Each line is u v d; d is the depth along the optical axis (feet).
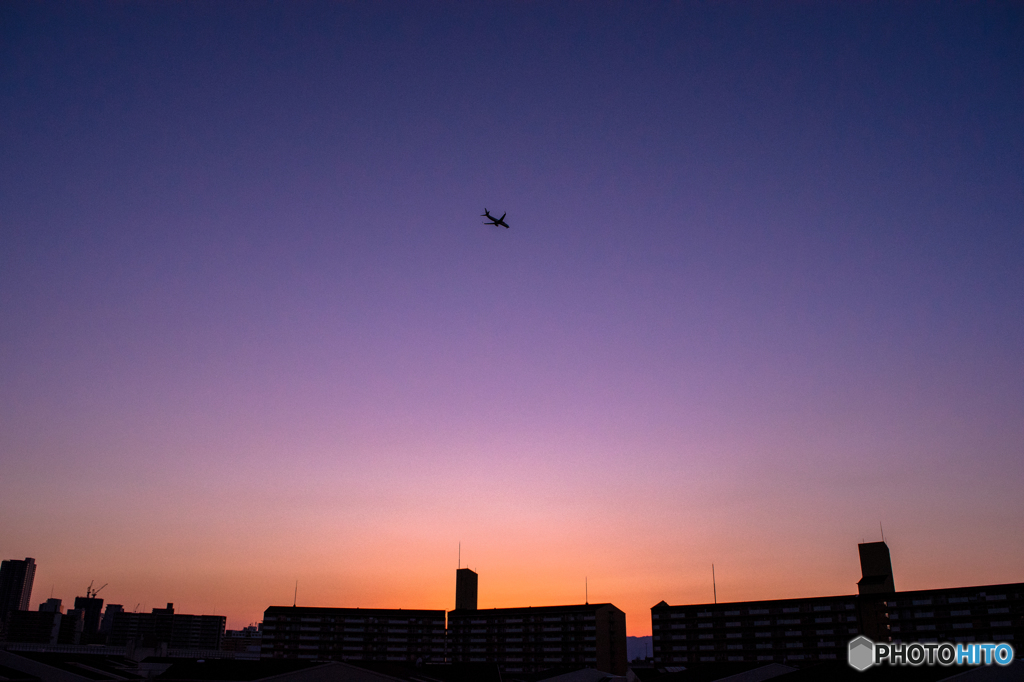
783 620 597.52
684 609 647.97
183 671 337.93
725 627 621.72
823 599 588.09
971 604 525.75
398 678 352.08
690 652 629.92
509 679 564.71
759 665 419.54
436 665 470.39
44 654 383.65
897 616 552.41
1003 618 510.17
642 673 594.65
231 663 358.23
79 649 651.66
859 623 565.12
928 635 533.96
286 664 356.59
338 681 322.75
